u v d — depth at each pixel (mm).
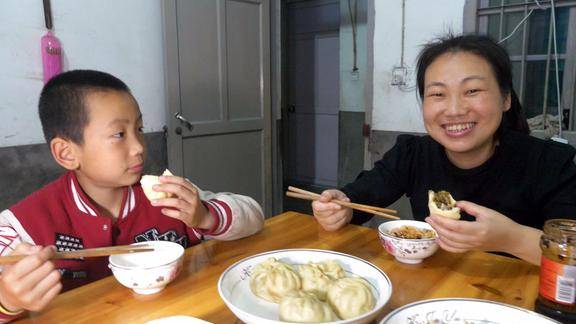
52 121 1117
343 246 1255
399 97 3525
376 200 1622
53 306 895
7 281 776
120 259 1002
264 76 3850
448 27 3213
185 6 3215
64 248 1152
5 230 1104
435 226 1032
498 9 3012
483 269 1076
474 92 1255
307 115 5492
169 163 3289
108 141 1085
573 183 1354
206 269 1083
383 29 3537
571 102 2814
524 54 2945
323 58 5176
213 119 3518
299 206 4844
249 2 3654
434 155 1599
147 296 934
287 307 766
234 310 763
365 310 804
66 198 1190
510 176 1439
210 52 3418
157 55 3254
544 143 1453
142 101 3188
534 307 870
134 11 3068
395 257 1152
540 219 1447
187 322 759
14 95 2547
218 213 1232
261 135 3930
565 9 2764
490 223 997
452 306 806
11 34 2494
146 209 1312
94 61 2879
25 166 2607
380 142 3682
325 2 5023
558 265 791
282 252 1074
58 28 2680
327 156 5379
